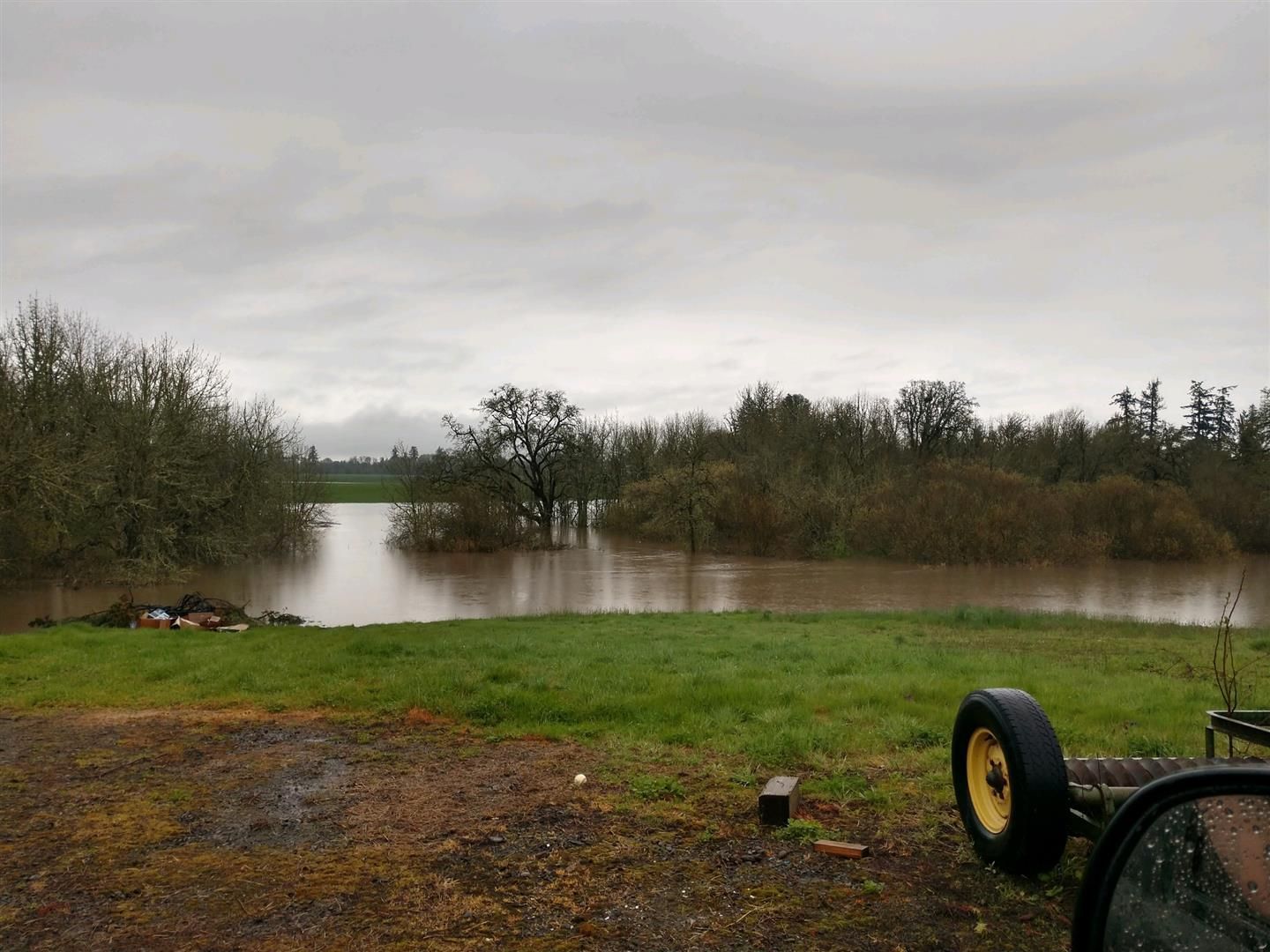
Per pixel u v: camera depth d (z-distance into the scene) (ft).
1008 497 153.99
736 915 13.85
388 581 126.31
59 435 114.52
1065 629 60.59
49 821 18.76
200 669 37.40
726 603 98.68
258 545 158.51
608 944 12.98
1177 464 198.80
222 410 140.56
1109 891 9.27
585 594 108.78
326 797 20.21
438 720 27.78
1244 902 8.21
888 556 156.76
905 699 29.89
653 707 28.19
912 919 13.66
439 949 12.89
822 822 17.87
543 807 19.01
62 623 63.46
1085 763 15.58
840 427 218.18
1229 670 38.34
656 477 193.16
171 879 15.56
